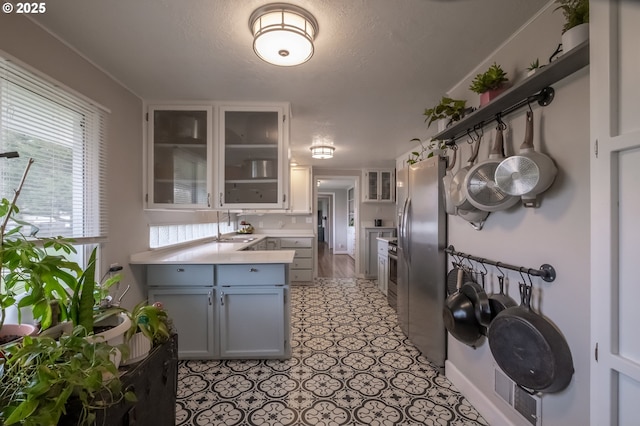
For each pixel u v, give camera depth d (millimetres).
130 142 2014
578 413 1093
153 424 1103
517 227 1363
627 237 783
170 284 2154
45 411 684
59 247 958
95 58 1604
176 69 1728
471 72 1747
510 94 1234
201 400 1736
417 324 2320
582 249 1067
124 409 930
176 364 1308
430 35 1396
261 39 1289
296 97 2133
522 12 1243
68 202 1493
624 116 783
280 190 2248
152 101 2176
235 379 1960
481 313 1519
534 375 1203
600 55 842
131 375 969
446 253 2006
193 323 2174
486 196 1360
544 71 1067
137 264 2072
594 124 869
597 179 860
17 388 709
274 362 2191
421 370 2086
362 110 2377
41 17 1272
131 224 2027
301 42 1302
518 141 1358
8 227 1215
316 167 5176
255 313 2188
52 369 723
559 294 1153
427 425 1549
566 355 1122
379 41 1441
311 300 3818
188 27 1342
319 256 8070
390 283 3549
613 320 812
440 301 2012
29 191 1287
